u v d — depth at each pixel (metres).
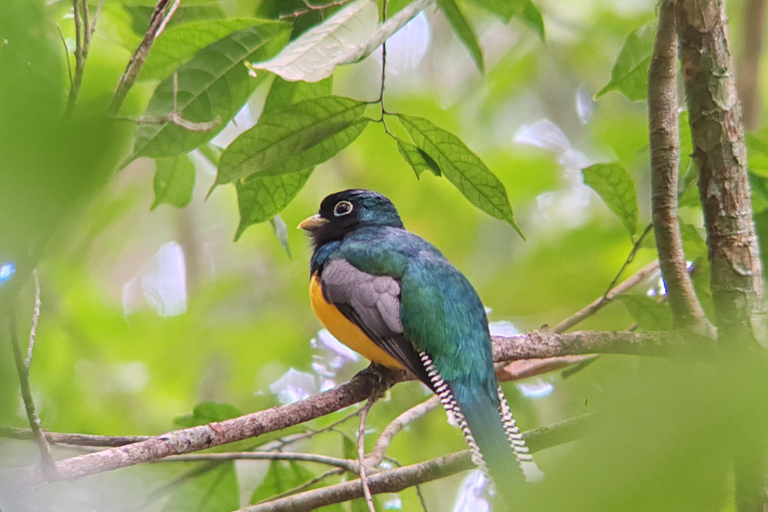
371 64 20.16
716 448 1.92
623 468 1.93
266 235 19.06
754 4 16.36
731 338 7.40
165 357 17.06
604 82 20.53
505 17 11.27
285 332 17.62
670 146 8.96
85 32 5.96
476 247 19.33
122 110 5.84
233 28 8.95
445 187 19.23
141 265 19.97
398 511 11.66
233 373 17.25
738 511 5.42
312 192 19.66
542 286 16.77
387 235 10.63
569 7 20.20
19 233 1.83
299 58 6.16
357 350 10.16
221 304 18.20
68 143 1.80
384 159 18.78
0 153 1.78
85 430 14.28
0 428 6.18
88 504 10.63
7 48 3.03
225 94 8.76
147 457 6.83
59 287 14.73
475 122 20.17
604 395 2.09
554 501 1.93
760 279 7.50
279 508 8.33
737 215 7.53
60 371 14.66
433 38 20.47
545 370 11.39
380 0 9.27
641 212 17.59
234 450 11.88
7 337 6.49
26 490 6.14
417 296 9.48
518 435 8.41
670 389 1.99
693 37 7.53
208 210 20.75
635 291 15.31
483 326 9.52
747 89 16.25
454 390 9.03
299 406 8.06
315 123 8.23
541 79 20.86
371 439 13.44
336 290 9.85
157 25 6.50
